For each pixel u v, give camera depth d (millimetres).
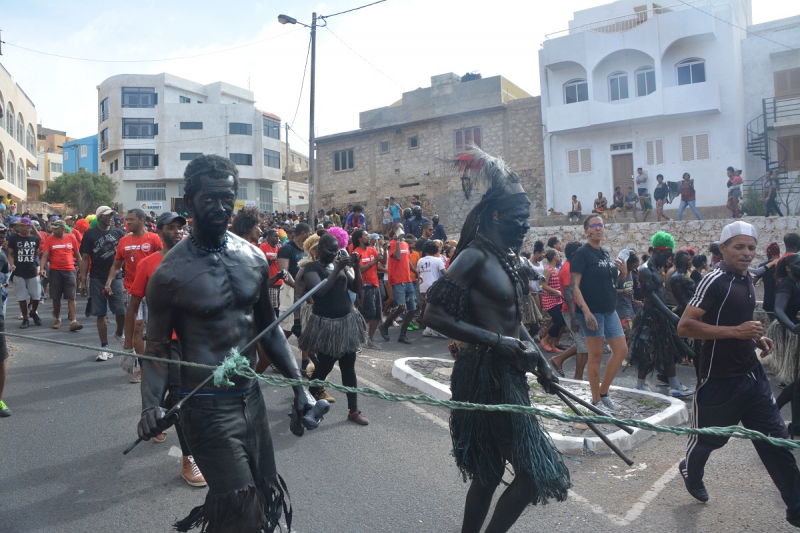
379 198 34188
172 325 2812
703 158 24875
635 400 6426
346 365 5750
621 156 26578
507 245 3219
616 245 18922
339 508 4074
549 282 10031
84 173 53156
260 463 2893
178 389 3000
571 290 6133
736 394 3795
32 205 38219
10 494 4254
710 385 3883
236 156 55156
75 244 10836
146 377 2707
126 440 5262
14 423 5660
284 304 7797
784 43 24609
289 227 18734
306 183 66500
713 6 24297
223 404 2719
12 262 10633
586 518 3916
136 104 54938
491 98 32062
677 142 25344
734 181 20734
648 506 4078
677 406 6031
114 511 4016
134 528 3801
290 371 3037
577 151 27312
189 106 54812
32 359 8188
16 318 11812
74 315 10547
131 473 4609
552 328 9875
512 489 2971
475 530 3209
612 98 26531
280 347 3088
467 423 3078
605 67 26484
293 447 5176
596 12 27828
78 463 4781
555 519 3906
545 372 3109
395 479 4535
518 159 29453
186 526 2834
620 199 23906
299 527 3814
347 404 6395
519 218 3150
